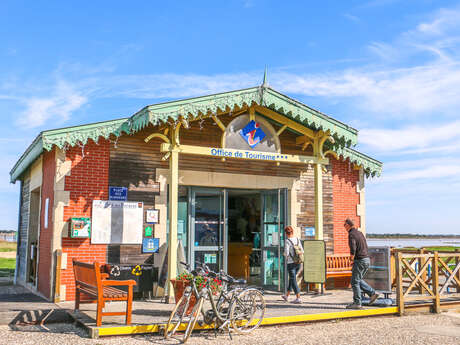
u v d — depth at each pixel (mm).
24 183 14773
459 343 6852
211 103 9688
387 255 9672
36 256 12227
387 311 8953
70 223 9727
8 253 29719
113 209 10078
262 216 12148
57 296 9508
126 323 7086
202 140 11039
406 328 7852
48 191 10562
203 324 7332
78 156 9992
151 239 10414
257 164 11922
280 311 8516
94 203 9898
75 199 9875
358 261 8906
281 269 11406
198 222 11258
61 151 9852
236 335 7215
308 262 10938
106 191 10148
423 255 9453
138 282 9945
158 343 6574
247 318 7492
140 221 10312
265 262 11945
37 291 11188
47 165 10898
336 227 13016
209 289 7008
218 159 11398
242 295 7414
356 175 13547
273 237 11750
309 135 11648
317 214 11602
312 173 12727
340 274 12219
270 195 11961
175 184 9773
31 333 7059
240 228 14234
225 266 11438
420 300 9867
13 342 6484
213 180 11281
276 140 11328
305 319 8133
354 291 8930
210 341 6785
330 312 8414
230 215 14469
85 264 7645
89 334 6840
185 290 6977
